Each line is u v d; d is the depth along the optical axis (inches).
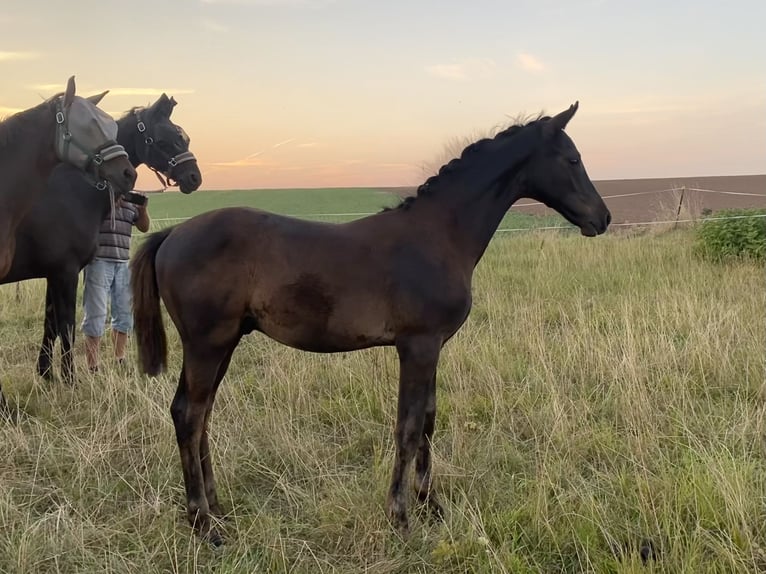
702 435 154.7
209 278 115.6
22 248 189.0
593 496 126.0
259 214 122.6
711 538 107.3
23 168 164.2
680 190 683.4
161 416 160.6
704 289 298.8
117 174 167.8
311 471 143.5
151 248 123.0
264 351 237.1
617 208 1030.4
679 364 200.5
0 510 120.6
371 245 120.6
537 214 1002.7
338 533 120.3
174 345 240.1
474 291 327.3
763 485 127.4
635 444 147.6
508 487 138.0
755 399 179.0
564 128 133.9
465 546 112.1
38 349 248.4
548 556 112.1
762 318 241.3
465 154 129.6
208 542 118.7
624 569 100.7
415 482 131.3
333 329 118.7
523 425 167.9
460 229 128.0
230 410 173.3
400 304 117.4
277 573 109.0
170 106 236.2
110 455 149.8
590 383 193.3
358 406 177.6
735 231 383.2
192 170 237.9
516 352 220.7
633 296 287.7
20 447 151.9
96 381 194.1
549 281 340.5
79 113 164.1
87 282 216.1
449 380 197.0
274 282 116.8
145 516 124.6
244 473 145.1
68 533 116.1
